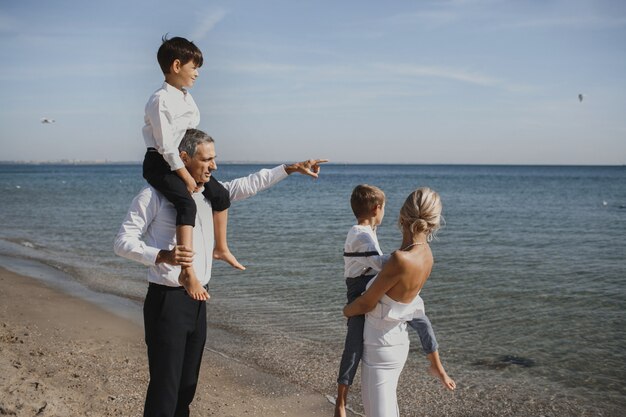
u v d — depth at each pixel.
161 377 2.83
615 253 14.71
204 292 2.73
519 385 5.65
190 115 3.05
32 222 21.91
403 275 3.11
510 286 10.47
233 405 4.87
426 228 3.20
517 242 16.94
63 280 10.49
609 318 8.26
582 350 6.79
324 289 9.83
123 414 4.29
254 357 6.28
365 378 3.29
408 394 5.38
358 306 3.24
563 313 8.56
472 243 16.73
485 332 7.55
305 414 4.75
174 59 2.96
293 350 6.54
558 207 32.69
